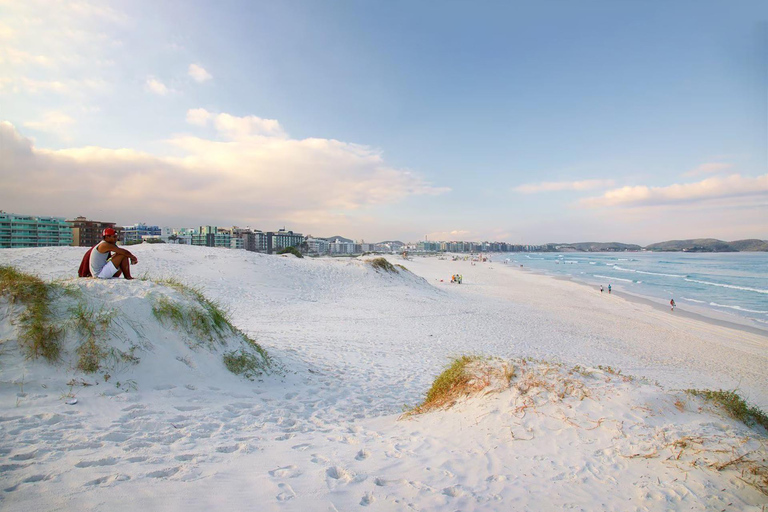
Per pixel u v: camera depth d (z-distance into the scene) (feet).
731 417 15.38
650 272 228.02
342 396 23.21
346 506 9.33
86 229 272.10
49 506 7.95
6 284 16.92
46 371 14.73
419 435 15.49
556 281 169.17
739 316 90.17
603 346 54.85
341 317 56.75
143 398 15.58
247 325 43.01
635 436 13.55
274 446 13.32
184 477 10.00
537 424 14.76
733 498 10.69
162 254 72.64
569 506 10.23
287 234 583.99
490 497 10.48
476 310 76.95
